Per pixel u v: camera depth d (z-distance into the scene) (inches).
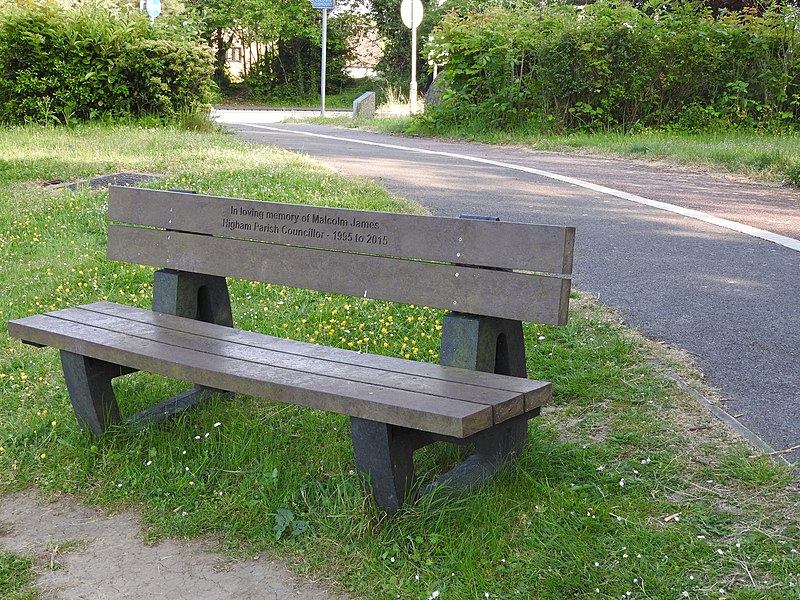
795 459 138.3
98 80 633.6
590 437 148.7
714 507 125.2
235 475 144.7
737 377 171.0
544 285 125.1
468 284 132.3
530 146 629.9
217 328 158.9
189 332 155.9
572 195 386.0
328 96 1866.4
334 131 796.0
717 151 501.4
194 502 139.0
